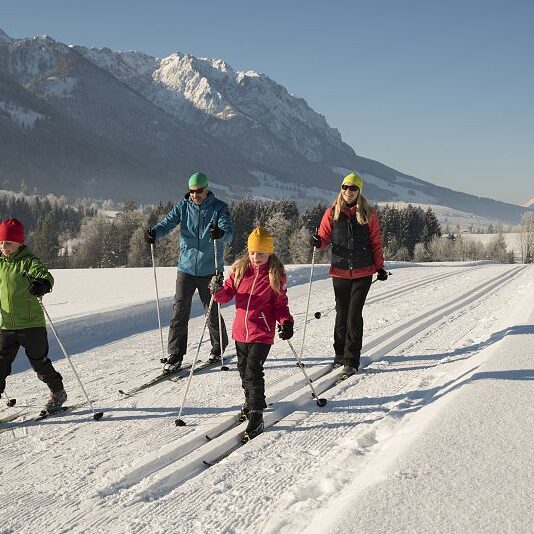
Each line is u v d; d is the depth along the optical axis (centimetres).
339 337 606
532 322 679
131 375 612
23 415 487
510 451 299
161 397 526
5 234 455
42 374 484
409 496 257
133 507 322
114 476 359
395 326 823
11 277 464
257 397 427
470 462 288
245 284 448
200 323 941
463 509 243
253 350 438
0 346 471
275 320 451
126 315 946
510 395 391
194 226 620
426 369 579
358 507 251
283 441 405
